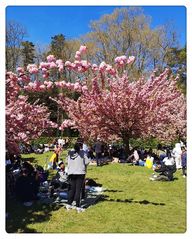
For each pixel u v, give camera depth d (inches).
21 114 378.3
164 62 1400.1
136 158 720.3
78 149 361.4
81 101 784.9
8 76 366.3
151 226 302.0
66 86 433.7
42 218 318.0
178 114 1064.8
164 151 903.1
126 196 416.2
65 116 991.6
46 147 983.6
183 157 551.8
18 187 361.7
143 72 1343.5
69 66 384.5
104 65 410.3
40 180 428.5
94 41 1322.6
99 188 459.8
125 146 812.6
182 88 1525.6
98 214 336.2
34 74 378.3
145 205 374.0
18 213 329.7
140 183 503.2
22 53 1354.6
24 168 377.7
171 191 449.4
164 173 529.0
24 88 390.3
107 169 649.0
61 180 403.2
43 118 496.1
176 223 311.4
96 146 714.8
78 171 356.2
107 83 780.0
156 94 781.3
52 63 374.9
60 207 355.3
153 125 807.7
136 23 1331.2
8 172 394.6
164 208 363.3
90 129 805.9
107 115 775.7
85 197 401.7
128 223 310.2
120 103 753.6
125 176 564.1
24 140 376.8
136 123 788.0
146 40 1343.5
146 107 764.0
